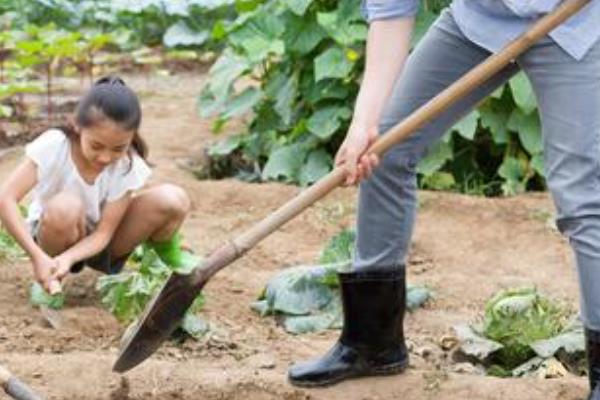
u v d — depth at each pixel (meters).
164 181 10.10
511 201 9.50
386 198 6.14
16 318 7.28
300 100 10.59
